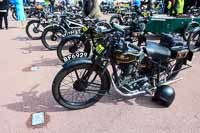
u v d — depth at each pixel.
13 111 3.78
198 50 7.36
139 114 3.74
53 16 8.55
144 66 3.92
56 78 3.52
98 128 3.39
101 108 3.89
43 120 3.54
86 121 3.54
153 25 7.59
